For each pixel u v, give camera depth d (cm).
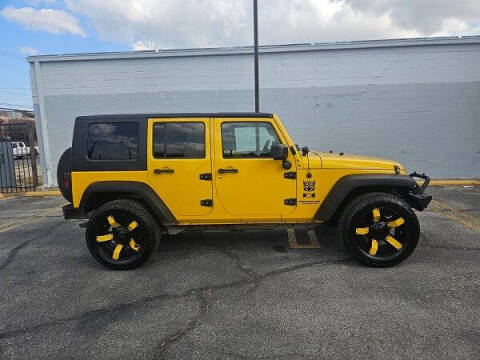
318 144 934
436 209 630
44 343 254
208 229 398
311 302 304
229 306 302
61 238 523
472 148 906
